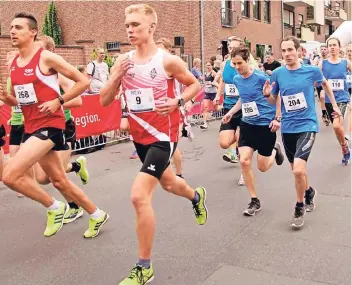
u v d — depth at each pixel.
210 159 8.48
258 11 26.75
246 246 4.34
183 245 4.39
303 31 35.38
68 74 4.13
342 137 7.44
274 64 15.86
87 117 9.37
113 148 9.88
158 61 3.53
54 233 4.67
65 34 22.64
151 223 3.48
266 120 5.20
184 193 4.19
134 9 3.51
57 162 4.41
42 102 4.14
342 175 6.96
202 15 20.77
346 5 46.72
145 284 3.58
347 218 5.06
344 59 8.69
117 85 3.59
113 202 5.88
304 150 4.72
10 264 4.08
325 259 4.01
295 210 4.82
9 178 4.11
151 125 3.59
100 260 4.11
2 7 23.38
